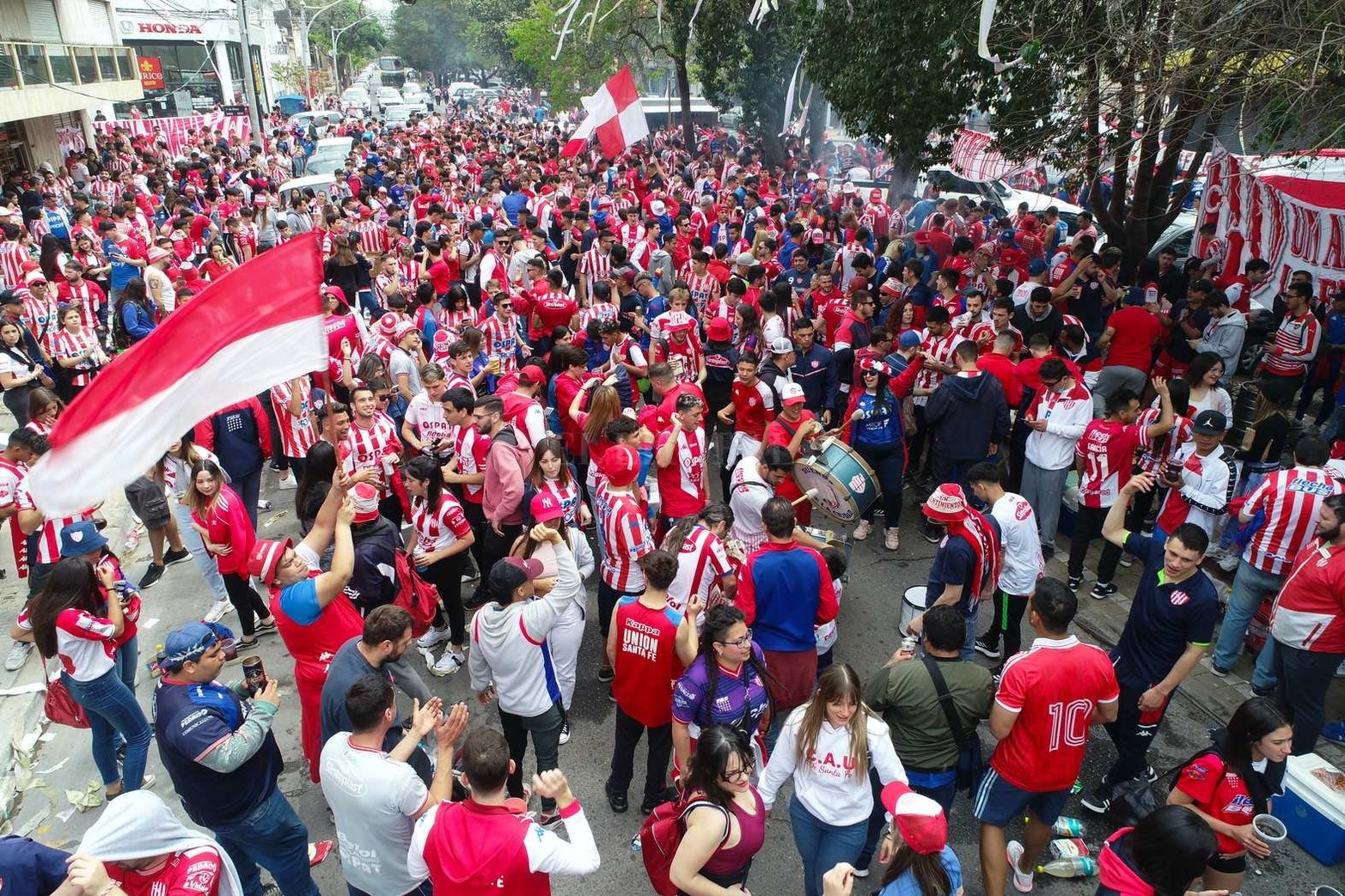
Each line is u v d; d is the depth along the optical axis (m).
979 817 4.57
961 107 11.52
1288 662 5.52
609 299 11.17
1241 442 8.95
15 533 6.88
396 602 5.89
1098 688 4.29
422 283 11.41
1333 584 5.21
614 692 5.11
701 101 41.47
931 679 4.32
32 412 7.19
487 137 37.22
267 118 48.50
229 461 8.16
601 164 27.67
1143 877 3.36
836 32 12.72
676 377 8.59
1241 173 11.30
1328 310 11.16
